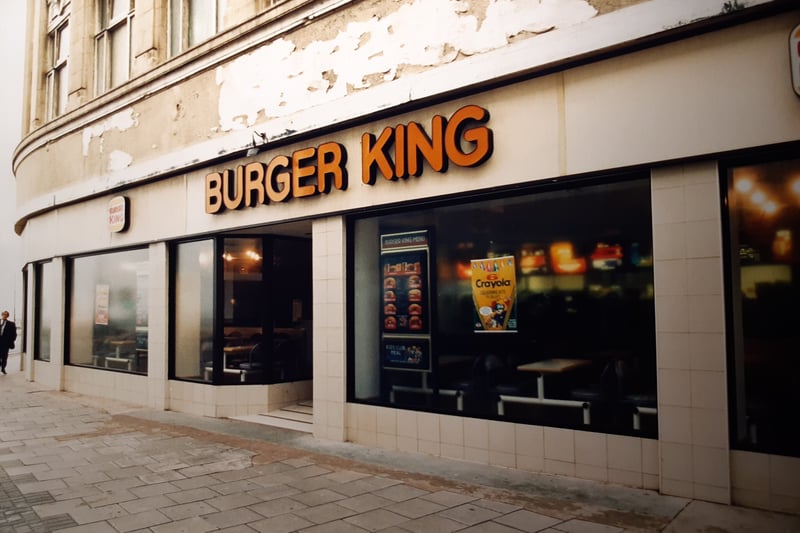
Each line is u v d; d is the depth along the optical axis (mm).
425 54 6934
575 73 5840
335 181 7844
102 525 4926
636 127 5453
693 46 5160
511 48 6137
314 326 8195
